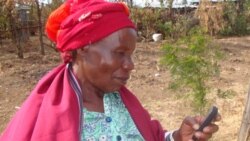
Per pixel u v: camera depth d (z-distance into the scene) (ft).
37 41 44.04
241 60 35.86
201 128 5.35
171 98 25.36
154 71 32.07
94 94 5.02
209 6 47.32
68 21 4.74
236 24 50.52
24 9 40.96
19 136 4.73
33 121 4.79
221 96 21.12
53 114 4.68
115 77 4.80
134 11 48.60
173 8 51.34
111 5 4.69
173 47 16.20
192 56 16.02
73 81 4.94
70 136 4.58
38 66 34.24
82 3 4.77
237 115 21.83
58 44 4.92
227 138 19.51
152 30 48.03
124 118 5.22
